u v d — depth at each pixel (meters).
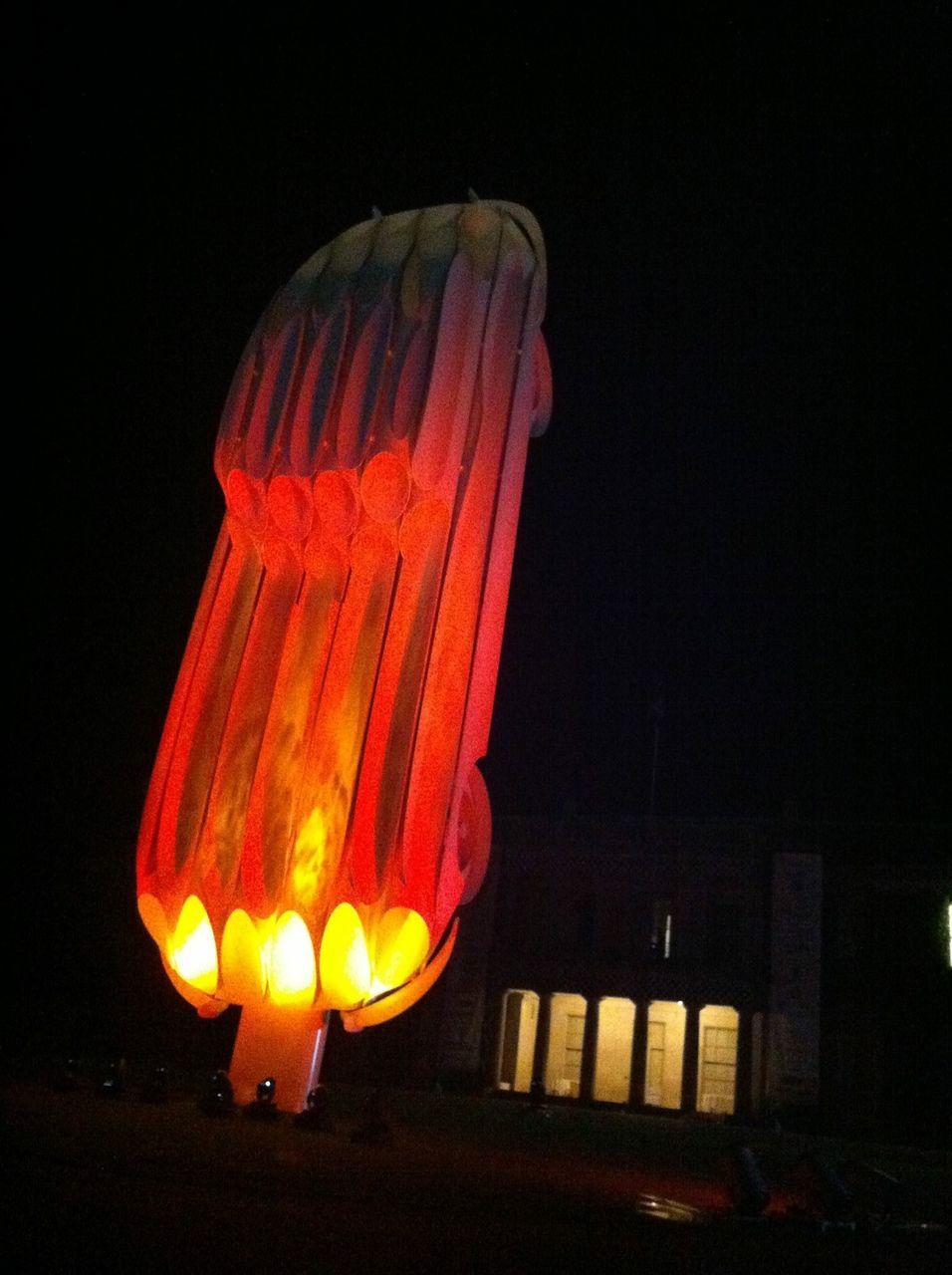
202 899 23.84
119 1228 10.88
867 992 45.03
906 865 46.47
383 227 28.72
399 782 22.95
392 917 22.61
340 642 25.05
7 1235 10.16
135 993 47.31
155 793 25.25
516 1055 50.81
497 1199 15.27
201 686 25.77
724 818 49.66
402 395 25.38
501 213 29.06
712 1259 12.35
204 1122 21.23
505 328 27.14
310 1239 11.26
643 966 48.62
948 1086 43.09
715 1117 43.22
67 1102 23.08
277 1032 23.97
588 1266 11.23
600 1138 28.16
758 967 46.91
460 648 24.31
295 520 25.94
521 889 52.00
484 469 25.77
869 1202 17.73
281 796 24.11
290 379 27.11
